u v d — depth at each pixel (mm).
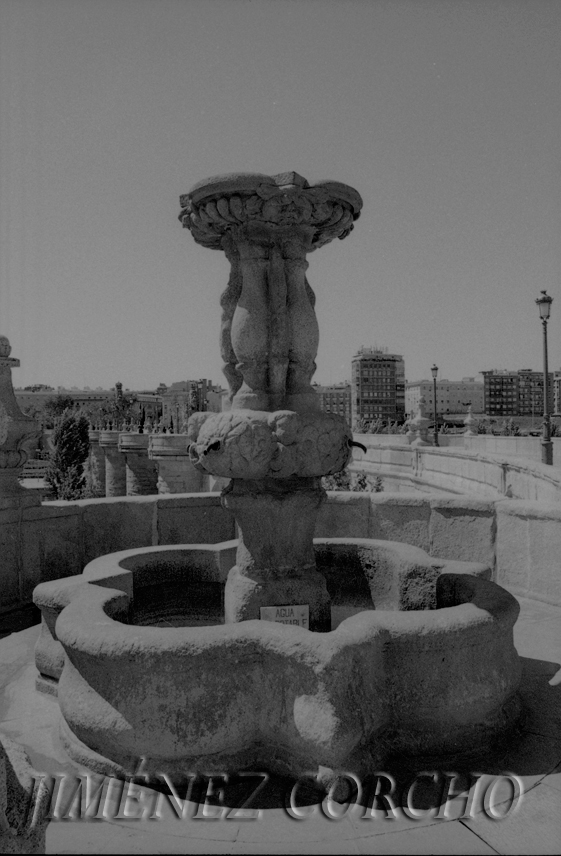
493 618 3408
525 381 118812
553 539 5980
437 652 3256
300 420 4121
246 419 4078
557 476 9695
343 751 2865
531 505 6215
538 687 4102
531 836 2646
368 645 3107
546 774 3111
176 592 5594
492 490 15359
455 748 3246
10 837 1824
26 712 3879
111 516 7105
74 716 3229
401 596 4867
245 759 3111
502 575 6430
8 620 5848
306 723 2939
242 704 3111
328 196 4258
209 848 2600
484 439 24797
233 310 4641
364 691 3072
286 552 4461
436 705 3246
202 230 4625
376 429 57875
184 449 32906
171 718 3037
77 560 6812
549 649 4781
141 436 40531
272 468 4133
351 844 2615
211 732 3047
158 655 3025
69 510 6730
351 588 5469
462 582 4352
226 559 5664
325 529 7312
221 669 3094
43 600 4109
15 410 6332
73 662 3359
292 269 4445
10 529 6172
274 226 4316
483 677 3344
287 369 4449
